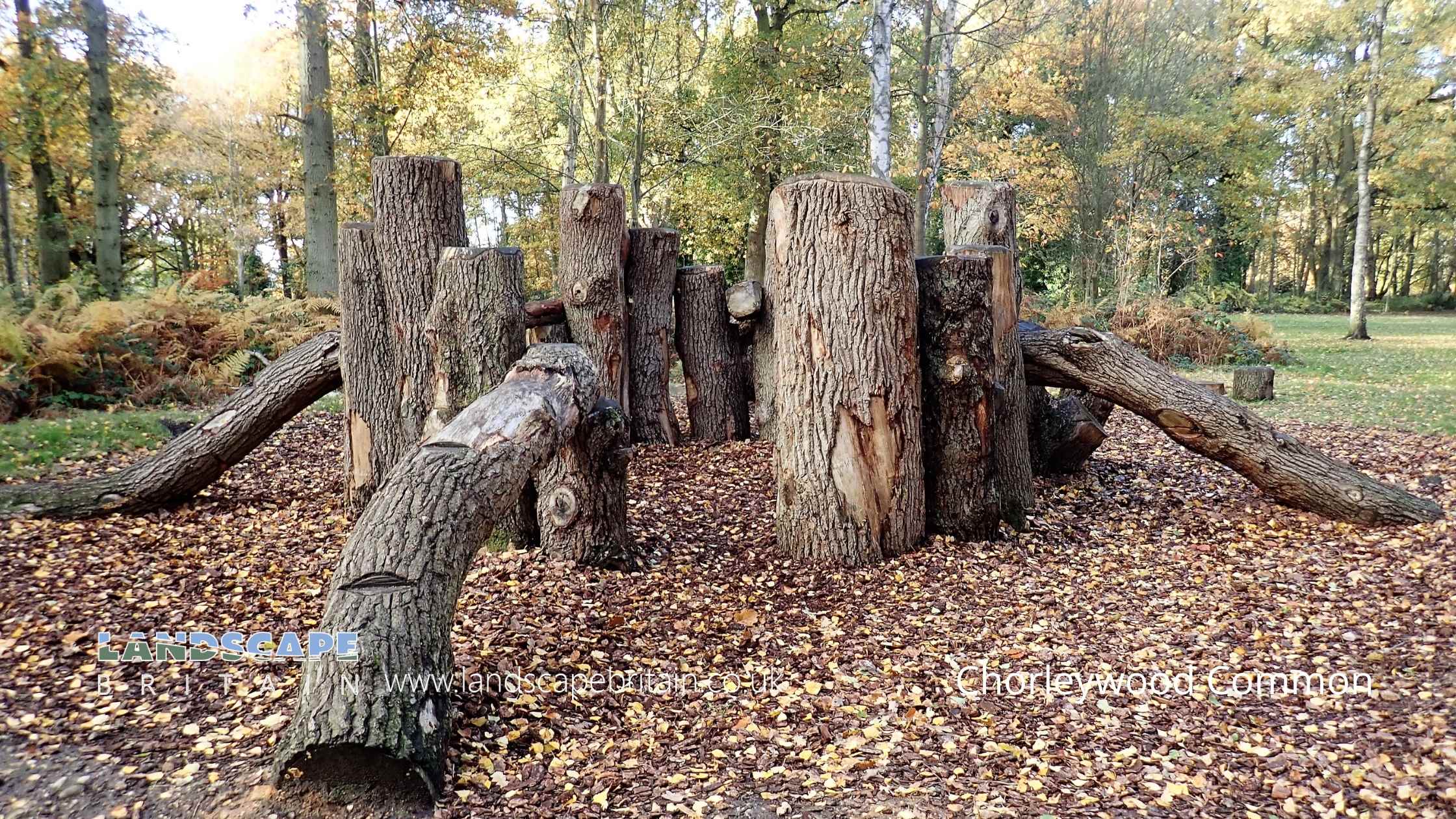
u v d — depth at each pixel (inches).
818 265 206.5
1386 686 142.3
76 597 173.2
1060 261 1092.5
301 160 1036.5
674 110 726.5
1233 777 120.6
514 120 803.4
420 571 132.3
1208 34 1077.1
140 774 117.1
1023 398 248.8
